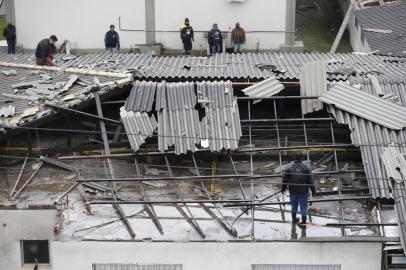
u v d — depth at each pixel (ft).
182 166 71.51
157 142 73.56
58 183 68.49
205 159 72.69
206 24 119.24
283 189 61.93
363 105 72.74
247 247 59.88
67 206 64.80
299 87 77.56
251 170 70.64
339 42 132.26
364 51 111.65
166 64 86.02
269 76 79.15
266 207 65.31
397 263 60.13
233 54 93.15
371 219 63.31
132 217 63.52
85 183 67.87
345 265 59.88
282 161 72.69
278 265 60.44
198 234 60.85
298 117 77.97
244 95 79.15
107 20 119.65
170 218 63.31
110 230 61.67
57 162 71.31
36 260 62.80
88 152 73.05
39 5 119.44
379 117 71.41
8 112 70.44
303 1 152.56
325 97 74.13
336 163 70.08
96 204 65.31
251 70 82.12
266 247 59.82
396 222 61.67
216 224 62.39
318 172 68.44
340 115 72.64
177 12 118.83
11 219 61.82
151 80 80.28
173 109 74.13
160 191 67.82
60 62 88.63
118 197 66.13
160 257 60.44
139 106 74.38
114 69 82.94
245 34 118.93
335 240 59.21
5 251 62.59
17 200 65.41
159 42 120.26
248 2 117.91
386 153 67.41
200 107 75.25
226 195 67.15
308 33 136.98
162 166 71.56
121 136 74.18
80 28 120.16
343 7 142.82
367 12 120.88
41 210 61.62
